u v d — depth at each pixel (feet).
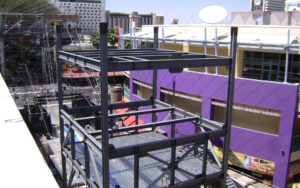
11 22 149.69
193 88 79.15
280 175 66.03
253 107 69.31
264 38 73.61
